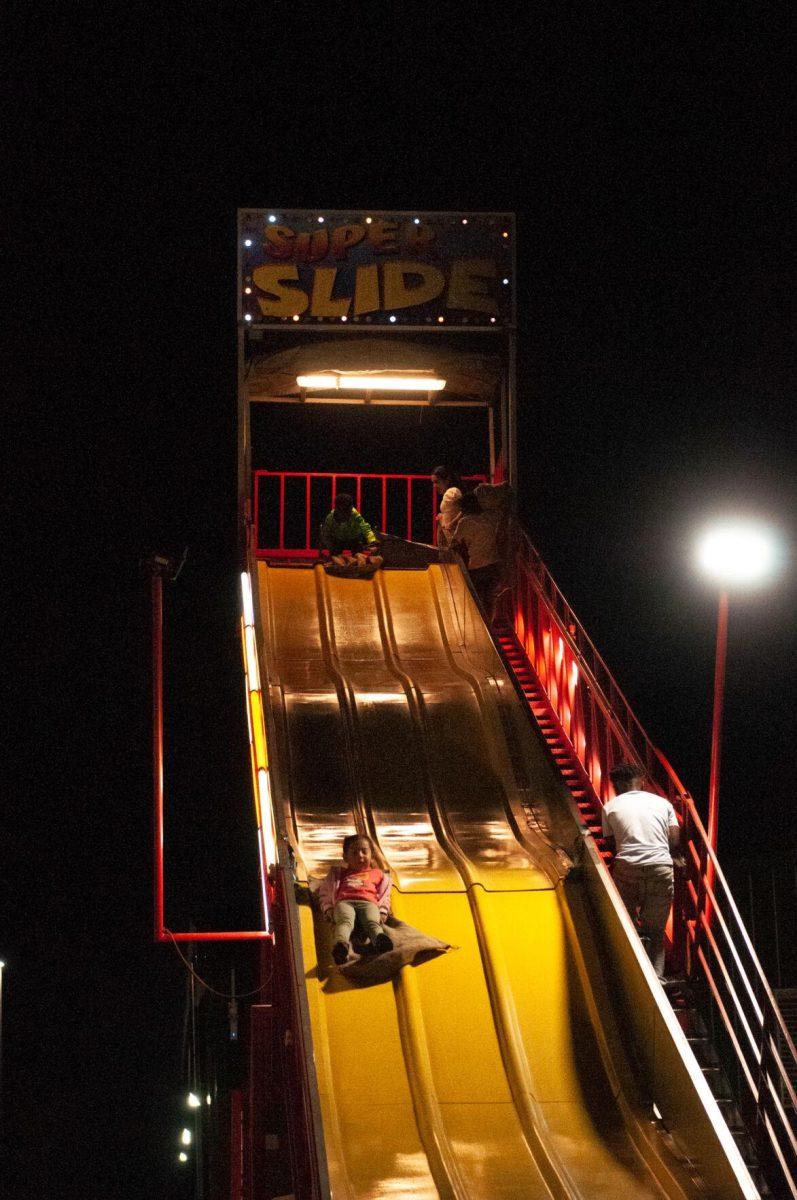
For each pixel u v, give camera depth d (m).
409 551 17.38
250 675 13.28
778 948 14.55
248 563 16.64
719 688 10.93
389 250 19.16
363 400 19.70
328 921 10.36
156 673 12.23
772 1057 9.27
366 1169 8.61
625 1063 9.50
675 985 10.59
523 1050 9.60
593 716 13.49
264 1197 10.30
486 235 19.25
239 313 18.83
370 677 14.76
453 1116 9.10
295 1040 9.21
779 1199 9.20
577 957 10.35
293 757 13.18
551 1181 8.53
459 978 10.12
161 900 11.45
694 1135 8.60
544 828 12.30
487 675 14.63
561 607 19.92
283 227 19.08
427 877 11.24
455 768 13.20
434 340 19.72
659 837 10.73
